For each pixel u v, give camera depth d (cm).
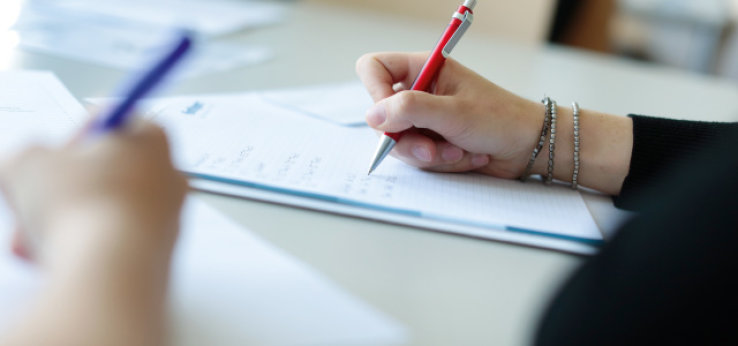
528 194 60
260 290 37
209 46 105
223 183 52
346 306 36
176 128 62
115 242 25
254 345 32
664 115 102
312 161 59
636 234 26
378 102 62
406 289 40
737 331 24
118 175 27
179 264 38
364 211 51
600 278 26
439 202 54
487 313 39
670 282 25
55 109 63
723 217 25
